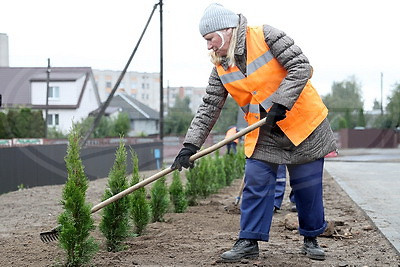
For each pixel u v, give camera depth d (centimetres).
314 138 587
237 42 568
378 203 1106
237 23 571
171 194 996
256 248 602
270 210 602
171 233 764
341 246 695
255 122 585
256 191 594
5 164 1480
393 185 1549
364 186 1523
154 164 2606
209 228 814
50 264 586
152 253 637
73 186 563
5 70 4331
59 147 1842
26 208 1143
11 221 959
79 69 4584
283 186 1021
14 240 745
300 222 623
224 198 1274
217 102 616
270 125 553
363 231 813
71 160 571
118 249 650
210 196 1298
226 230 800
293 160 591
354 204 1131
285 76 571
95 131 3956
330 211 1049
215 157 1562
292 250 654
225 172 1638
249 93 582
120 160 658
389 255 639
